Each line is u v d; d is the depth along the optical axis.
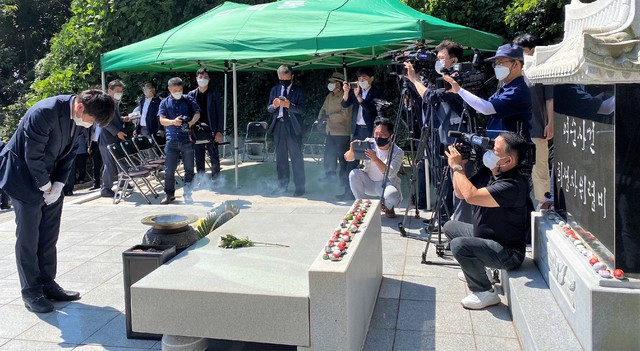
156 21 13.02
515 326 3.31
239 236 3.76
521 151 3.39
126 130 12.99
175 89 7.67
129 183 8.45
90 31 12.98
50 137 3.66
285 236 3.78
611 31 2.30
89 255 5.12
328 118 7.86
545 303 3.09
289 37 6.74
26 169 3.62
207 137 8.05
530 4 9.10
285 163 8.09
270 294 2.73
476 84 4.38
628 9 2.24
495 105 3.99
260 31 7.04
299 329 2.72
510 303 3.49
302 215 4.46
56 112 3.62
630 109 2.42
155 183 9.45
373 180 6.16
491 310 3.61
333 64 11.07
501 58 4.02
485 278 3.64
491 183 3.55
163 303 2.84
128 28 13.00
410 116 5.54
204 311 2.80
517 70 4.06
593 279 2.54
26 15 20.34
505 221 3.49
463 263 3.56
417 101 5.36
